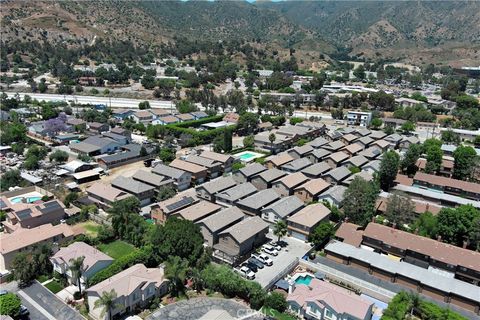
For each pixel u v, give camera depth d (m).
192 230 62.78
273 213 76.38
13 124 132.25
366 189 78.38
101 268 58.31
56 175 97.81
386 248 67.94
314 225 72.00
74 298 55.22
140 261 61.31
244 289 55.22
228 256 63.66
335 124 170.50
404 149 132.62
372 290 57.44
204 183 93.44
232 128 146.62
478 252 66.12
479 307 53.78
